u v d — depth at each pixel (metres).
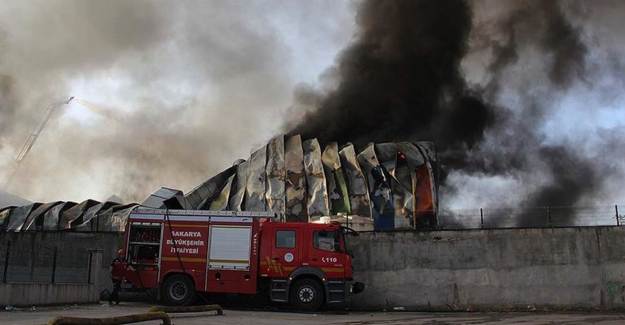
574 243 18.23
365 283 18.59
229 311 15.80
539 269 18.20
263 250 16.61
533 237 18.41
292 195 29.50
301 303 16.28
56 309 14.06
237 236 16.62
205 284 16.41
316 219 28.30
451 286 18.34
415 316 15.65
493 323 13.06
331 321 13.06
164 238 16.73
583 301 17.86
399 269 18.62
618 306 17.66
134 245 16.80
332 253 16.47
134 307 15.48
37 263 18.78
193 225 16.78
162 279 16.52
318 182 30.00
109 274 18.91
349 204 29.27
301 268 16.34
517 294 18.09
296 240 16.61
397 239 18.84
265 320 12.83
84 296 16.19
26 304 13.89
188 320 12.13
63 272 18.78
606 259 18.02
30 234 18.97
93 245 19.14
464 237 18.64
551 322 13.43
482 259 18.42
